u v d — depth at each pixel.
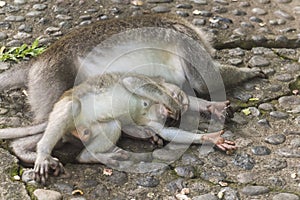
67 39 2.26
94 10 2.67
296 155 2.09
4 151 2.08
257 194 1.97
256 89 2.33
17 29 2.56
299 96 2.29
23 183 2.00
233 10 2.70
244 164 2.06
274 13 2.69
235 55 2.47
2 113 2.22
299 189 1.99
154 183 2.01
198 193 1.98
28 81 2.27
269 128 2.18
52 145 2.03
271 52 2.49
